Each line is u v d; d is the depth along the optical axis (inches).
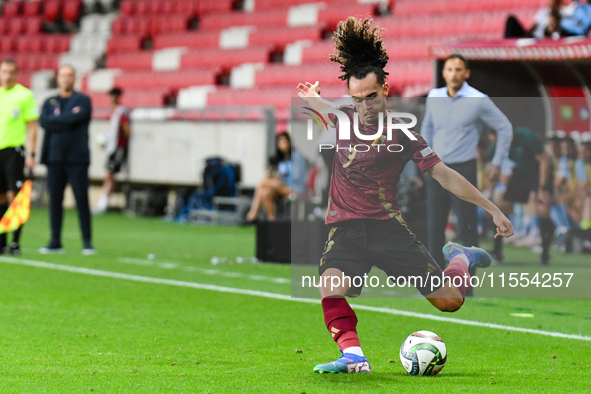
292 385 462.9
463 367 537.6
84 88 2869.1
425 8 2384.4
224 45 2746.1
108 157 2175.2
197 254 1314.0
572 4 1327.5
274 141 1882.4
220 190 1932.8
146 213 2155.5
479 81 1237.7
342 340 491.8
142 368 518.6
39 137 2395.4
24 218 1229.1
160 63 2810.0
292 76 2416.3
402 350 505.4
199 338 644.1
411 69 2161.7
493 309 820.6
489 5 2265.0
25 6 3378.4
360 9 2536.9
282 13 2709.2
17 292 880.3
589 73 1208.2
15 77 1162.6
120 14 3184.1
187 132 2089.1
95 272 1057.5
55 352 575.2
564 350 611.8
